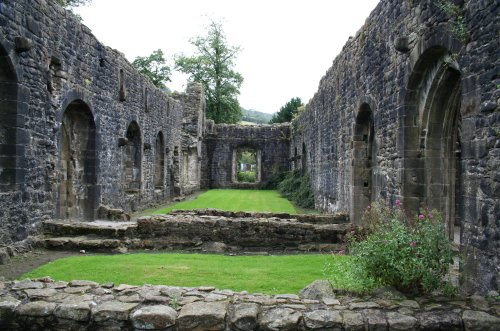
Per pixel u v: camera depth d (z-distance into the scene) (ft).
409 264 16.65
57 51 36.88
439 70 28.35
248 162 222.28
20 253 30.45
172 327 14.84
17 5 30.45
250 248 34.73
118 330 15.08
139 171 64.64
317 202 71.31
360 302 16.16
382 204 34.94
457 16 22.93
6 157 30.40
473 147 21.35
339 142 54.75
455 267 26.22
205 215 39.60
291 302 16.10
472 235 21.29
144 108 65.87
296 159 105.09
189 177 107.65
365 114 45.06
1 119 30.22
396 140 33.01
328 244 34.83
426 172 30.78
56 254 31.27
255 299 16.35
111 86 50.96
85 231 34.14
